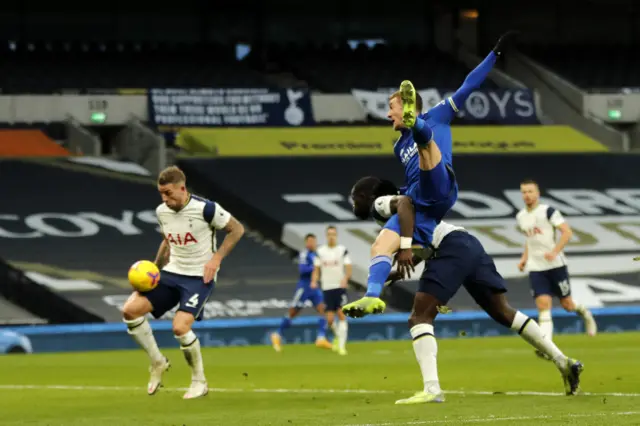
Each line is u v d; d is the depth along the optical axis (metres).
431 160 16.48
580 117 76.06
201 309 20.36
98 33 77.94
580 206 66.56
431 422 13.54
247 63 79.12
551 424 12.81
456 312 52.19
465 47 82.31
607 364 27.11
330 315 41.22
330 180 67.31
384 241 16.48
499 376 24.64
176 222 20.11
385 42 83.31
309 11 82.12
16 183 63.34
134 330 20.19
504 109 76.06
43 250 57.81
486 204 66.06
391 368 29.66
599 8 84.94
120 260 57.88
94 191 63.78
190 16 79.81
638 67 82.00
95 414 17.25
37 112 67.81
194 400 19.94
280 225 63.09
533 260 32.50
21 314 54.06
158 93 69.62
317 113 73.38
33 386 25.23
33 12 76.50
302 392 21.61
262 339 50.03
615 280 59.62
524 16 83.81
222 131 70.62
